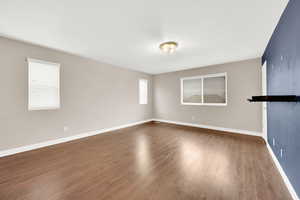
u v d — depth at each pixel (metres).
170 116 5.75
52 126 3.09
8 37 2.47
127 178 1.79
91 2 1.55
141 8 1.67
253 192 1.51
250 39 2.54
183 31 2.25
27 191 1.55
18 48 2.61
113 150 2.77
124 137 3.71
